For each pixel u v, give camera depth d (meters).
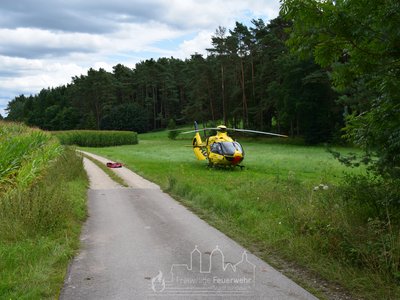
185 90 116.31
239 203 10.85
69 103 128.12
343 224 6.76
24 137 16.03
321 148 47.28
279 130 67.38
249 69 71.56
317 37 5.92
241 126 82.19
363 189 7.71
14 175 11.72
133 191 14.95
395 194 7.01
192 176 19.33
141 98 121.94
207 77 79.81
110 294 5.17
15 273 5.58
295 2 5.64
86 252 7.07
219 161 24.03
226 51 70.56
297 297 5.14
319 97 54.19
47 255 6.46
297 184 13.98
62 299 4.98
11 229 7.28
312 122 54.56
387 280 5.25
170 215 10.44
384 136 6.68
